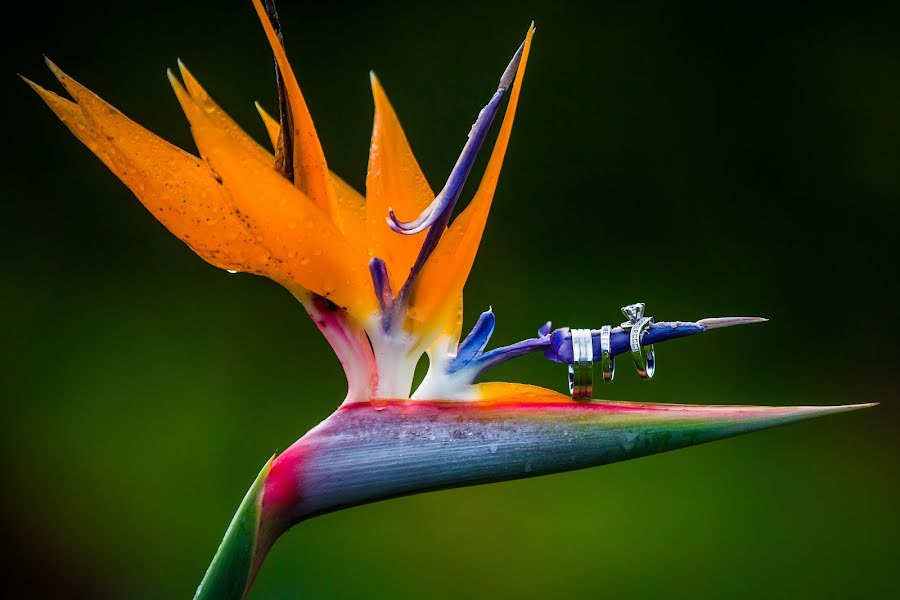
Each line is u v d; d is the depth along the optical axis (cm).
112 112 190
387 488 191
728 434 191
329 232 191
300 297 192
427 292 192
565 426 191
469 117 409
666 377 365
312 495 190
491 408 191
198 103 192
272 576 293
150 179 190
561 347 191
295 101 190
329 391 358
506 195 399
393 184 195
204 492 330
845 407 191
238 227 191
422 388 192
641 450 191
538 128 410
